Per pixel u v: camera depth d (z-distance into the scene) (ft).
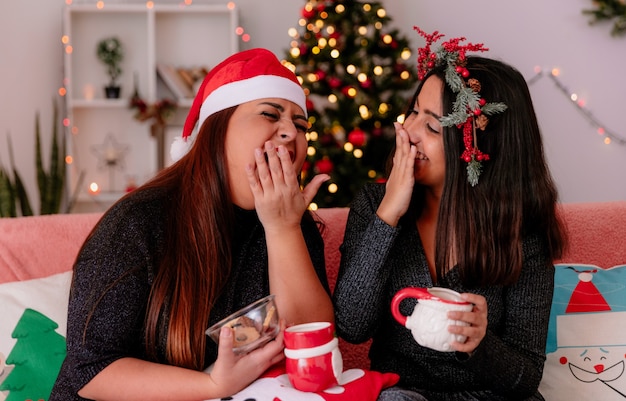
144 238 4.14
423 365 4.60
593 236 6.07
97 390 3.90
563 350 5.38
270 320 3.92
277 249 4.35
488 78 4.63
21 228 5.53
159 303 4.06
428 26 14.01
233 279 4.45
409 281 4.71
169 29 13.89
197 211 4.28
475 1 14.02
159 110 13.14
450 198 4.55
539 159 4.75
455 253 4.70
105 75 13.80
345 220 5.89
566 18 14.10
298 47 11.84
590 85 14.21
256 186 4.21
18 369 4.75
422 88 4.70
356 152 11.21
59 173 12.08
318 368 3.72
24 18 13.32
